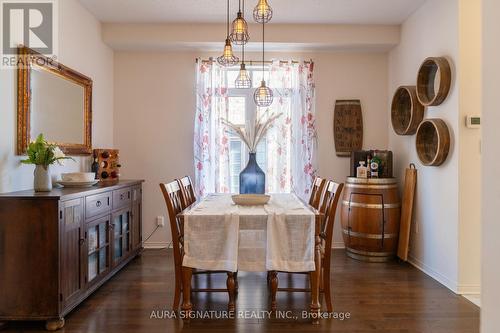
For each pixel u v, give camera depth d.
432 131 3.32
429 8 3.34
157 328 2.29
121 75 4.27
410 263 3.71
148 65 4.27
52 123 2.96
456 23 2.91
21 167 2.60
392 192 3.74
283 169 4.21
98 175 3.68
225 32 3.94
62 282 2.29
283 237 2.32
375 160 3.85
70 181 2.90
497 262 1.20
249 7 3.53
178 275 2.51
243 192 3.24
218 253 2.33
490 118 1.24
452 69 2.97
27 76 2.62
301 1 3.38
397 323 2.36
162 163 4.29
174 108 4.29
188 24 3.94
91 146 3.64
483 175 1.28
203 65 4.19
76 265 2.48
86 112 3.54
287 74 4.22
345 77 4.32
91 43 3.69
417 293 2.88
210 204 2.82
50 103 2.93
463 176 2.88
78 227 2.51
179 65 4.27
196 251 2.33
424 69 3.32
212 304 2.66
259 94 3.04
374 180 3.71
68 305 2.37
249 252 2.37
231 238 2.31
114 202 3.18
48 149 2.51
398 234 3.78
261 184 3.24
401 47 3.96
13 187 2.51
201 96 4.19
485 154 1.27
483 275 1.27
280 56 4.29
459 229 2.89
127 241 3.56
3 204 2.23
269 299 2.76
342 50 4.25
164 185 2.46
